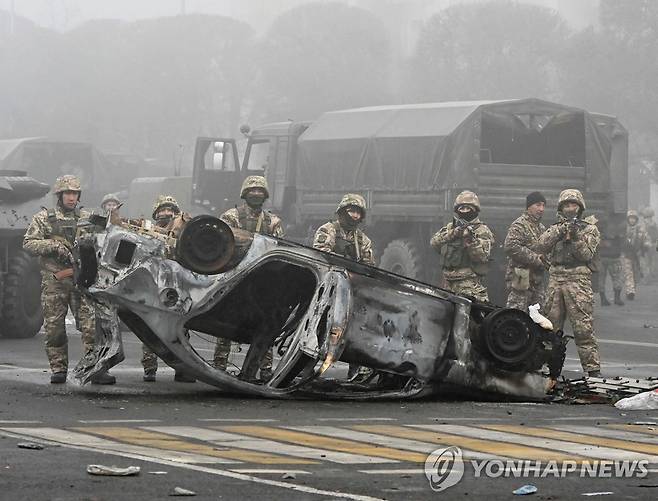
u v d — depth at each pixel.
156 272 28.31
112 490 17.38
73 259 29.53
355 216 33.34
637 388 30.11
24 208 48.12
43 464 19.33
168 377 34.34
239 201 74.94
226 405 27.69
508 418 26.27
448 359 29.09
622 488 18.39
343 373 36.69
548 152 64.25
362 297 28.70
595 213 63.72
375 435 23.34
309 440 22.55
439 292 29.20
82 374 29.81
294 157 71.12
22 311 48.12
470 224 36.69
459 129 60.72
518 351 29.25
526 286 38.81
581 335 35.59
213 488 17.66
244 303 30.86
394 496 17.48
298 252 28.78
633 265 79.50
